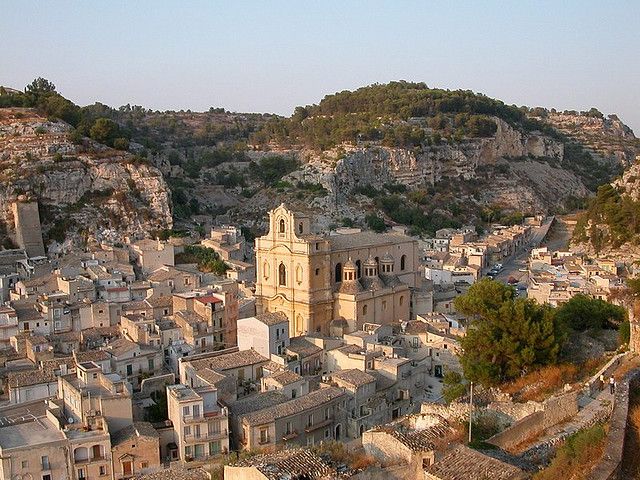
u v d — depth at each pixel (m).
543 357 89.81
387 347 128.38
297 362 123.44
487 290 98.50
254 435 95.31
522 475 51.88
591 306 111.00
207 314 141.88
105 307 153.50
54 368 115.38
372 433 65.44
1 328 140.38
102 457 89.62
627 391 65.81
